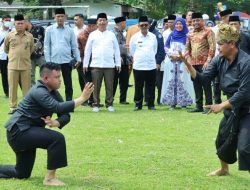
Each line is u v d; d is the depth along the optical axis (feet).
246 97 19.52
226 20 40.68
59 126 20.68
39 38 48.37
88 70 42.24
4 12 123.85
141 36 41.27
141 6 158.10
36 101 20.77
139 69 41.22
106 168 23.81
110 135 31.30
